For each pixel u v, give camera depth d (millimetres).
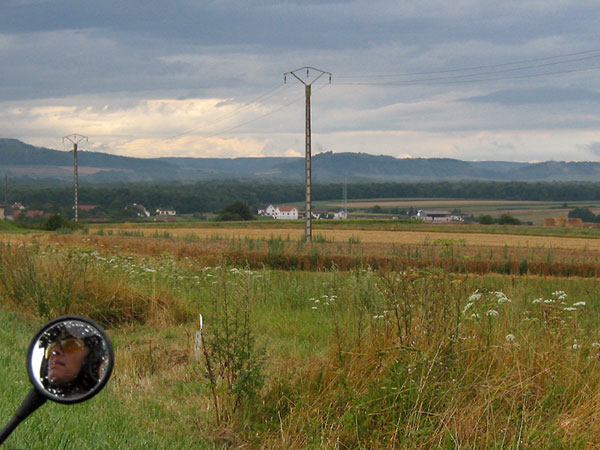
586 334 7570
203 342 6887
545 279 20953
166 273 15289
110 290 12305
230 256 27250
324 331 10484
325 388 6469
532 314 8766
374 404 5832
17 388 5938
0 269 12930
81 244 33844
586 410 5699
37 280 11844
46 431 4512
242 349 6617
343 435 5570
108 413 5730
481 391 5770
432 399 5730
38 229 73188
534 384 6191
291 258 27328
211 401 6609
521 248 41531
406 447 5129
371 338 7340
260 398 6574
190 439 5504
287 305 13781
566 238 63781
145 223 84000
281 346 9664
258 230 72562
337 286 14266
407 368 6078
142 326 11844
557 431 5305
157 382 7582
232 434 5855
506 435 5297
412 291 7465
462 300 7621
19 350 8125
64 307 11430
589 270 27453
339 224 84000
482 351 6762
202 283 14695
